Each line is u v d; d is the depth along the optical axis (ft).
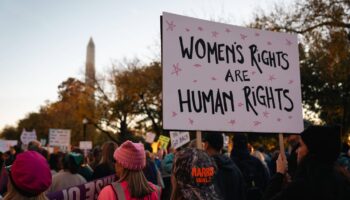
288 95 16.88
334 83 80.74
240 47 16.24
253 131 15.74
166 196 23.11
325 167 9.45
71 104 150.82
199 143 14.49
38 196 9.07
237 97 15.67
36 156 9.24
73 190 14.10
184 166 7.90
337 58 63.21
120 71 121.80
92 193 14.49
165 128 14.05
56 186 16.83
